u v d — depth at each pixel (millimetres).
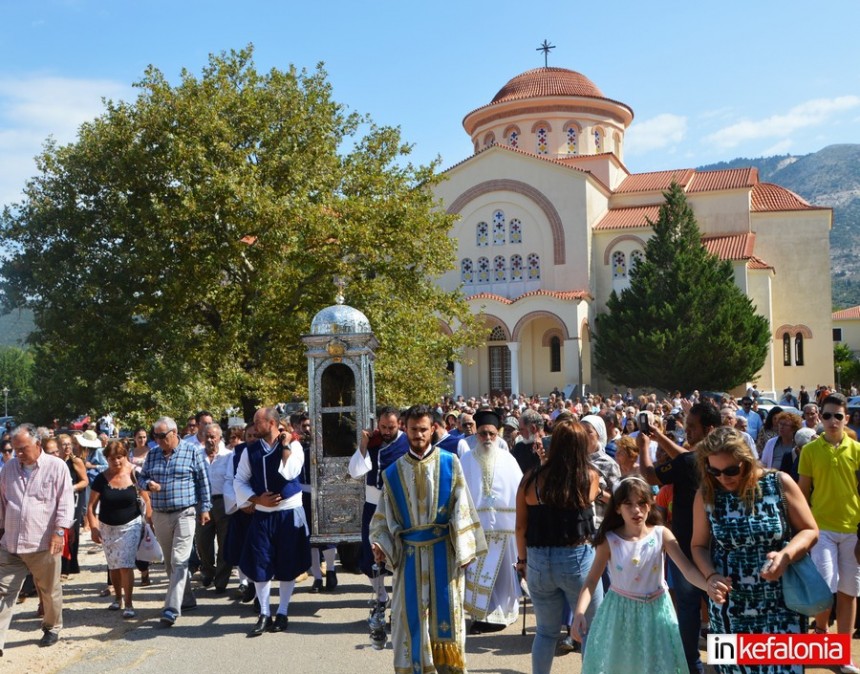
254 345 20859
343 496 9945
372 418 10266
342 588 10570
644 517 5312
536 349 43719
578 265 42344
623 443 8234
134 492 9648
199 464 9477
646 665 5188
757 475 4797
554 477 6004
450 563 6211
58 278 20094
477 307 40781
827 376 45844
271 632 8484
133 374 19734
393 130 23359
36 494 8281
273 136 20828
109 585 10914
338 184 22062
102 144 20266
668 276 37031
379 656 7551
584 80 50906
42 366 21078
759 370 39562
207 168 19250
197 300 20969
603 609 5387
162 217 19188
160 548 10070
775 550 4766
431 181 23438
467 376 44281
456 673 6141
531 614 9219
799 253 46562
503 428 13211
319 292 20359
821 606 4648
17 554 8141
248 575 8570
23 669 7500
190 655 7754
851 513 7051
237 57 21828
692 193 45938
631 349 36312
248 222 19156
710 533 4949
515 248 43688
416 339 21453
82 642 8406
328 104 22109
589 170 46500
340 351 10016
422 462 6277
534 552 6055
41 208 20672
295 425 11844
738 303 37000
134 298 20531
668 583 7418
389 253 21734
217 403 18766
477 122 50688
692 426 6652
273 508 8719
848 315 74188
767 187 49750
